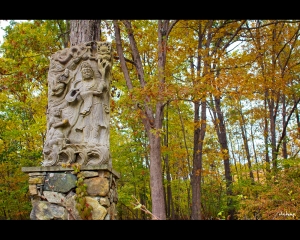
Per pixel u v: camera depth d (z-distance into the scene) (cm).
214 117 1903
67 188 528
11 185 1355
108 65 605
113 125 1505
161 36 1292
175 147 1680
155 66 1588
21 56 1174
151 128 1206
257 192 1216
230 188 1537
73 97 582
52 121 580
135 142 1714
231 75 1094
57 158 550
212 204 2189
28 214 1488
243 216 734
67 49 618
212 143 1842
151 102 1070
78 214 513
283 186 737
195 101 1110
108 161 558
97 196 523
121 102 1191
